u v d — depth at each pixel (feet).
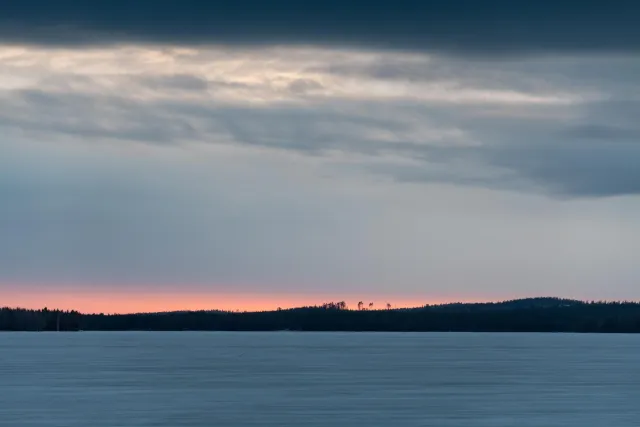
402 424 421.18
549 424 421.18
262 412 458.91
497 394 548.72
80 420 429.38
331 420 432.25
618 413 456.45
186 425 416.46
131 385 606.14
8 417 438.40
